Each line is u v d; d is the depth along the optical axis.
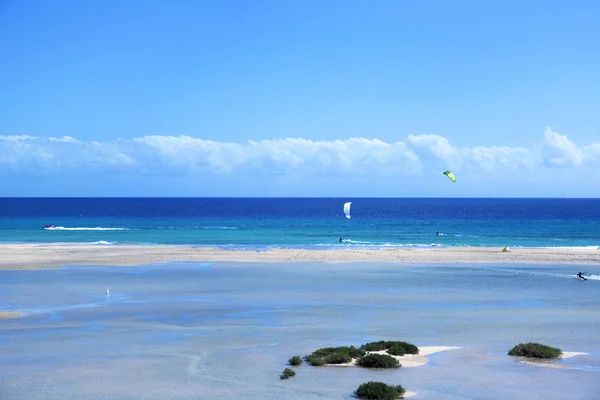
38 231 109.56
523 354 26.64
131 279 50.69
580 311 37.59
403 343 27.47
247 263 61.84
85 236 98.00
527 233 111.94
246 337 30.25
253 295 43.09
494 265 61.09
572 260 65.12
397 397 20.70
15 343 28.77
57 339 29.67
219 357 26.30
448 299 41.75
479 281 50.34
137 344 28.69
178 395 21.03
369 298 42.03
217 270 56.53
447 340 29.75
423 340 29.75
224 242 89.06
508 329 32.34
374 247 81.00
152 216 186.00
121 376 23.33
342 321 34.34
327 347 27.20
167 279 50.72
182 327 32.66
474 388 21.94
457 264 61.72
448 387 22.08
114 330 31.80
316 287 46.81
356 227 129.50
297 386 22.12
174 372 23.92
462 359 26.03
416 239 97.38
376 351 26.91
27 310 37.31
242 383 22.50
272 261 63.50
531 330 32.09
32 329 31.98
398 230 120.00
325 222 151.12
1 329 31.94
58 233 104.75
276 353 27.08
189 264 60.78
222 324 33.44
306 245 84.31
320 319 34.91
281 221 156.12
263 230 116.38
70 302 40.16
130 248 75.81
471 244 88.75
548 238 100.19
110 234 102.81
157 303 39.88
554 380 22.95
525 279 51.59
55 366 24.72
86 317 35.28
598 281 50.62
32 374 23.55
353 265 60.69
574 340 29.84
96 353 26.92
